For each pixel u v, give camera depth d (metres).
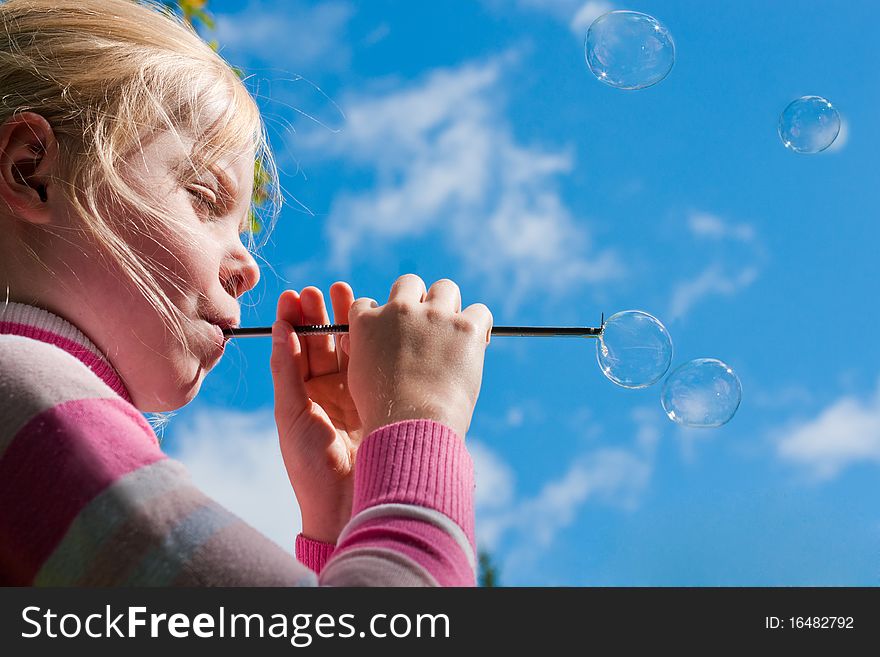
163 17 2.03
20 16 1.87
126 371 1.69
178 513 1.25
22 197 1.65
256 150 2.02
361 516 1.42
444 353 1.72
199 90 1.87
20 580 1.25
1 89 1.76
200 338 1.76
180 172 1.79
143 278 1.68
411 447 1.52
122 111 1.75
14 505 1.24
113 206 1.69
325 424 2.12
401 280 1.90
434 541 1.37
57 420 1.28
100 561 1.20
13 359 1.35
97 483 1.24
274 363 2.13
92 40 1.84
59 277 1.64
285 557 1.27
